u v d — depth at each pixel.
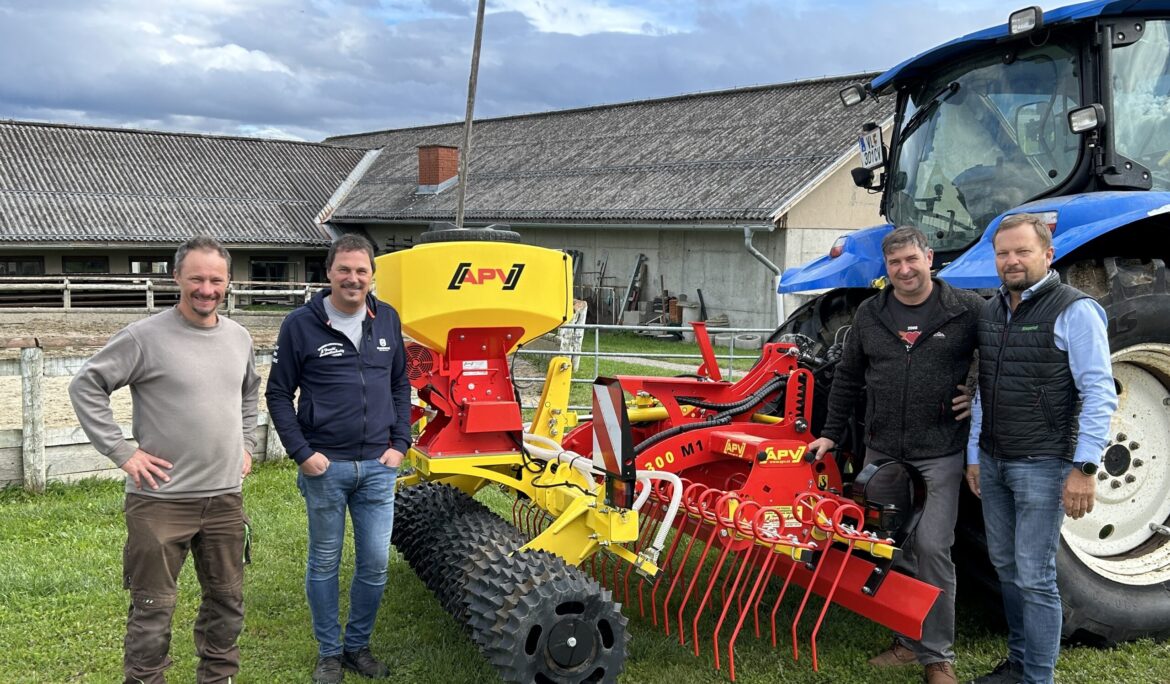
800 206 18.28
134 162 28.56
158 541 3.22
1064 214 3.98
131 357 3.16
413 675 3.85
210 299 3.24
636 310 21.34
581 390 10.58
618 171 23.62
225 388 3.32
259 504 6.09
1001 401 3.58
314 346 3.55
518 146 28.98
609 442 3.53
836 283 5.29
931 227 5.21
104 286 17.72
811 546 3.71
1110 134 4.28
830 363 4.61
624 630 3.44
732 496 3.78
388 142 35.66
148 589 3.24
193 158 29.77
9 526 5.55
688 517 4.15
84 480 6.48
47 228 23.72
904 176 5.46
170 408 3.22
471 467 3.91
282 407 3.55
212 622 3.43
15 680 3.74
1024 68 4.67
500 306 3.83
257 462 7.17
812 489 4.09
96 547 5.22
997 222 4.29
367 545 3.73
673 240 20.70
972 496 4.17
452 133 33.34
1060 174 4.49
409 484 4.64
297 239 27.41
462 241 3.94
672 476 3.73
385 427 3.68
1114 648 4.18
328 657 3.79
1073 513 3.43
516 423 3.93
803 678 3.88
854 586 3.93
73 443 6.45
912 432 3.81
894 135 5.61
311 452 3.53
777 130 21.72
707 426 4.30
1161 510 4.49
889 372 3.83
